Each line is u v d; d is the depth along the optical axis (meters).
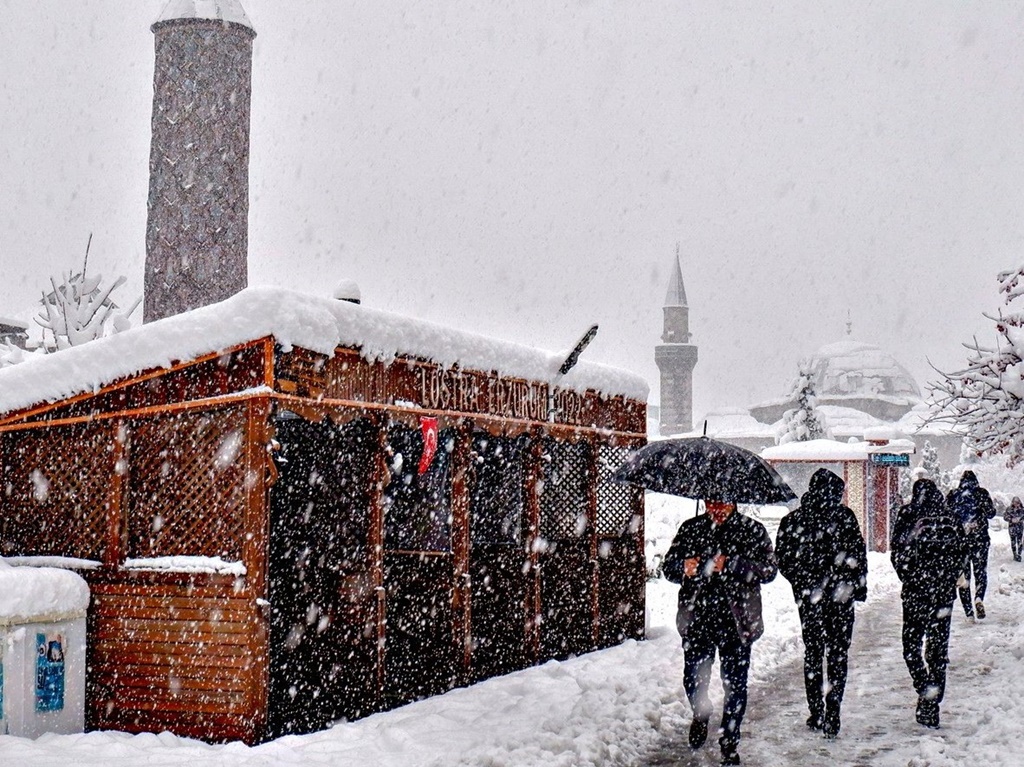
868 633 12.48
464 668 9.22
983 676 9.39
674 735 7.48
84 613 7.76
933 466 54.75
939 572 7.62
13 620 7.28
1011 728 7.14
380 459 8.40
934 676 7.64
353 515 8.79
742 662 6.75
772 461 28.12
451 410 9.13
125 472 7.96
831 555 7.40
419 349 8.66
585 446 11.58
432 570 9.38
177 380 7.76
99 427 8.17
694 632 6.89
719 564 6.83
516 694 9.02
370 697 8.31
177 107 25.80
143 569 7.70
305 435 8.73
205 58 25.89
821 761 6.67
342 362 7.95
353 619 8.38
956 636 11.95
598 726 7.45
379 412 8.27
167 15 26.09
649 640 12.48
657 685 9.12
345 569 8.45
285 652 7.91
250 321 7.32
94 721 7.79
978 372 14.27
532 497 10.38
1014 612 13.91
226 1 26.55
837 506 7.50
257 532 7.31
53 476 8.42
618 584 12.16
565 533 11.20
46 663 7.48
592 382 11.45
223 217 25.92
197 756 6.87
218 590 7.43
